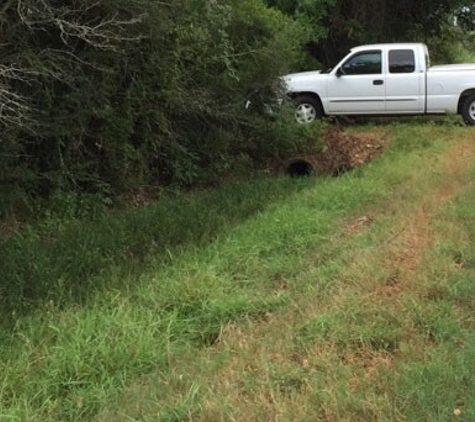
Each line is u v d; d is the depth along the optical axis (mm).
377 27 19219
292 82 15070
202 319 5105
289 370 4117
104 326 4758
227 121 10781
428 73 14781
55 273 5898
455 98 14766
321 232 7219
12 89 7078
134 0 7629
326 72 15391
